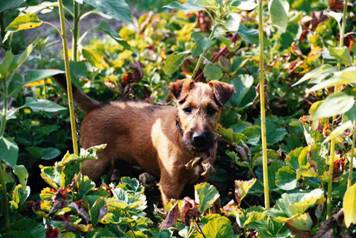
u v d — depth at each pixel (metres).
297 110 5.91
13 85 3.99
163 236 3.90
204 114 4.67
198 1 5.15
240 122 5.30
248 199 4.97
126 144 5.19
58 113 5.89
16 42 6.63
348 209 3.33
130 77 5.88
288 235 3.81
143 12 9.27
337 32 6.35
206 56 5.94
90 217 3.80
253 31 5.23
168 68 5.58
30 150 5.18
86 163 5.19
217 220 3.86
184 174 4.86
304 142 5.17
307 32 6.23
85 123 5.30
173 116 4.88
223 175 5.30
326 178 4.11
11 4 4.27
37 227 3.94
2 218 4.09
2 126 3.88
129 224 3.92
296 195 3.93
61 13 3.94
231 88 4.81
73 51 5.74
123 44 5.43
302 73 5.86
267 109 5.68
